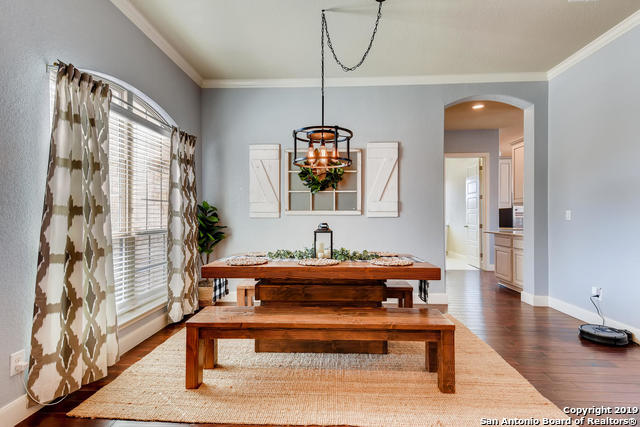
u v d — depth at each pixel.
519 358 2.45
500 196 7.56
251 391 1.98
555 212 3.75
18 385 1.69
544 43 3.20
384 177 3.98
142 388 2.01
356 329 1.99
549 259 3.86
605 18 2.77
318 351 2.53
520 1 2.56
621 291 2.87
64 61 2.01
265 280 2.58
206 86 4.13
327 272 2.27
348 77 4.01
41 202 1.83
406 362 2.38
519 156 6.36
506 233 4.83
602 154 3.07
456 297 4.32
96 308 2.05
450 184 9.28
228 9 2.67
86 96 2.02
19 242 1.71
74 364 1.88
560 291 3.67
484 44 3.22
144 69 2.87
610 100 2.98
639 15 2.68
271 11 2.69
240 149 4.14
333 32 3.01
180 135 3.35
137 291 2.96
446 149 6.46
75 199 1.92
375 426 1.66
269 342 2.55
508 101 4.05
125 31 2.61
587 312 3.25
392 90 4.02
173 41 3.18
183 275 3.30
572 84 3.48
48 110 1.89
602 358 2.44
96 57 2.29
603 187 3.06
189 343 2.00
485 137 6.41
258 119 4.12
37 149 1.82
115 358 2.22
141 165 2.98
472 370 2.23
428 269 2.26
